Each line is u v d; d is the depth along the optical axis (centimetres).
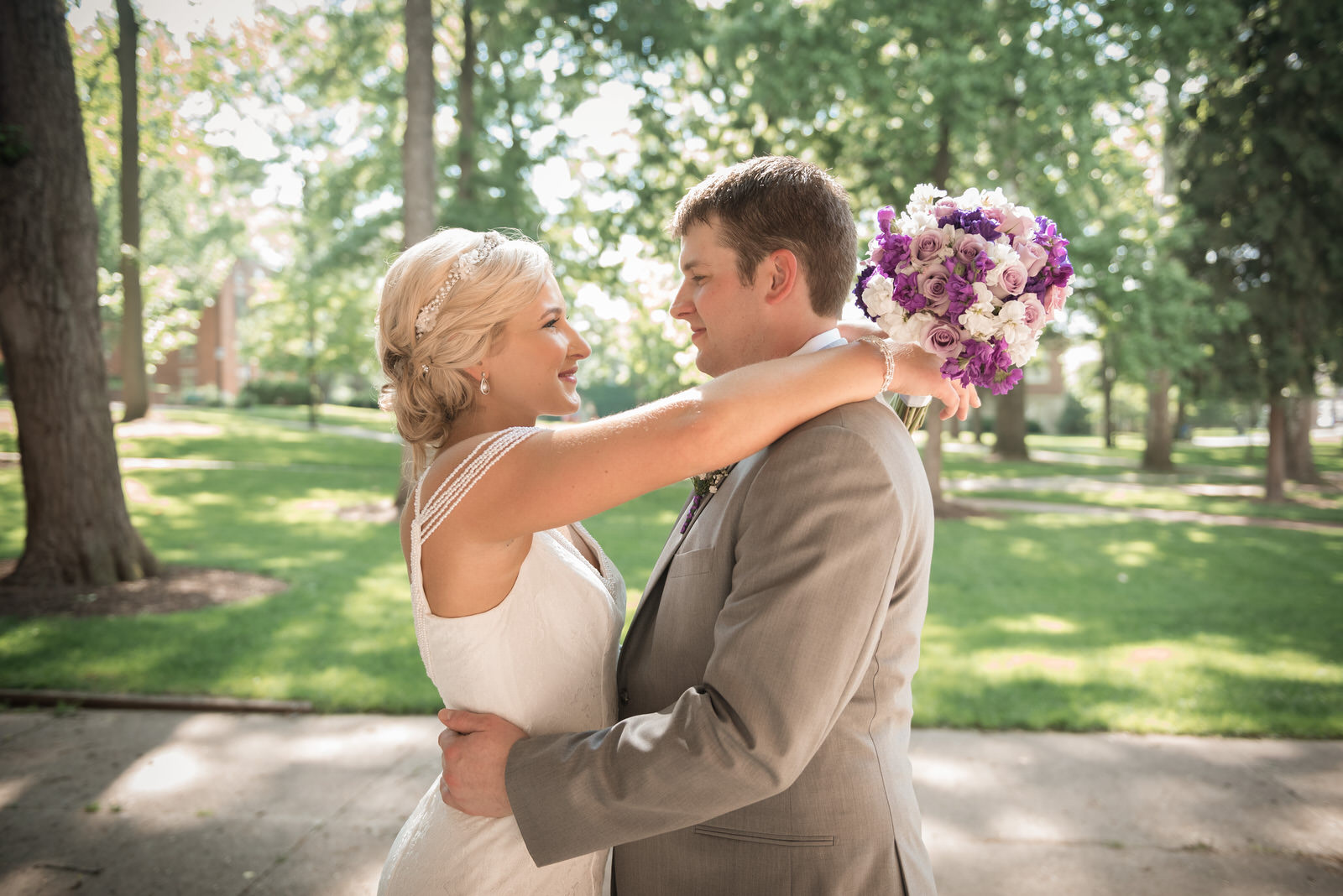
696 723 114
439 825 150
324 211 2105
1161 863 305
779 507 118
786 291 139
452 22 1769
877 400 133
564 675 145
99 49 1725
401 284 146
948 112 1164
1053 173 1280
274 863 303
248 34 1720
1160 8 1152
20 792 357
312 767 383
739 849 130
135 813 339
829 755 127
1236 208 1590
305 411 4281
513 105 1770
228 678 489
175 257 3123
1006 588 820
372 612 652
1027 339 133
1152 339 1293
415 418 147
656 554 916
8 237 677
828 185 142
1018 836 325
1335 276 1530
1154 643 612
